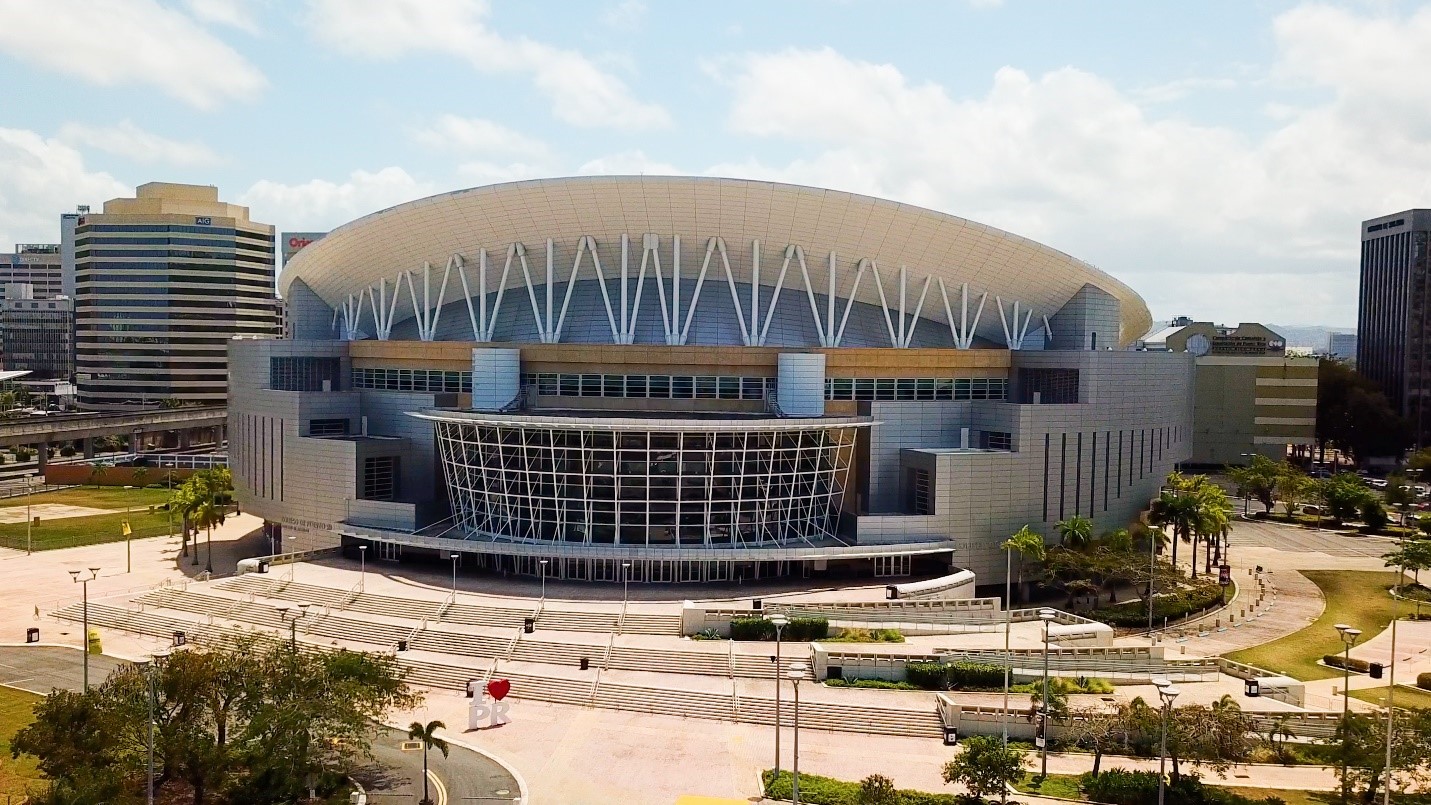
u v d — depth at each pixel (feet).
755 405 342.85
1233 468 559.38
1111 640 259.19
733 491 311.68
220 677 176.76
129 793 158.61
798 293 381.60
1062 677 231.50
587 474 307.37
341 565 326.65
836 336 361.92
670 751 199.52
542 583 302.25
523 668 242.99
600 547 303.89
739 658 242.58
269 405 379.14
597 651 249.14
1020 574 328.49
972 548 323.98
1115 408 352.90
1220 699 215.92
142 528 450.30
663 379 343.67
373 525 335.88
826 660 235.40
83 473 592.60
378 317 410.93
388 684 188.65
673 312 357.20
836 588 299.58
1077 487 343.46
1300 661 266.16
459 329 398.21
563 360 346.95
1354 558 403.13
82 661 252.62
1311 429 613.52
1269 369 614.34
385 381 389.80
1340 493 478.18
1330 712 215.31
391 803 174.09
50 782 174.09
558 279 389.60
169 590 307.17
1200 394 620.08
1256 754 198.80
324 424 372.79
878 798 160.97
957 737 208.44
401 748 200.54
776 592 294.46
